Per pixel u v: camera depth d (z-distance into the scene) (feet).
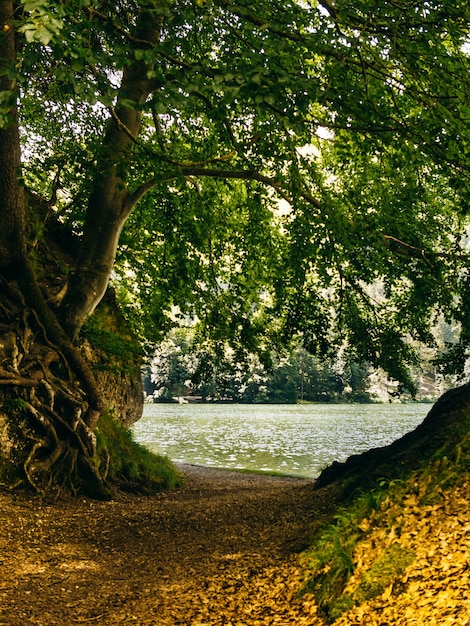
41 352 37.17
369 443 120.88
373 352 46.68
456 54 29.30
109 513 33.17
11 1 26.12
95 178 40.01
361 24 26.55
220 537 27.25
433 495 19.03
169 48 20.43
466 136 26.12
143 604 18.86
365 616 14.94
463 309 42.91
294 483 56.80
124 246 57.93
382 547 17.67
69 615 18.02
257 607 17.72
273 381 379.55
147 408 323.98
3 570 21.62
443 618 13.12
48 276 46.98
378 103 34.81
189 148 51.96
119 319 57.77
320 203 41.75
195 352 56.75
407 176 44.80
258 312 56.80
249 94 20.15
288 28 27.43
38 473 34.06
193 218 54.34
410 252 43.14
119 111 40.86
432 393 423.23
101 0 31.09
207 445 117.08
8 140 34.22
